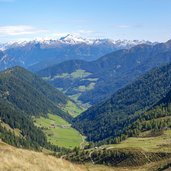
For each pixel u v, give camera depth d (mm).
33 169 43125
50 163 48594
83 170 52656
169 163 93562
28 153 51812
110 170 77375
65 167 49844
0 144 56875
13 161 43281
